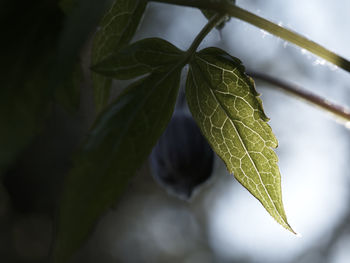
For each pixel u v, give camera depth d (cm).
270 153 26
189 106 26
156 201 154
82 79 25
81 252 145
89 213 21
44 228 135
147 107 24
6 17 20
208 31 25
